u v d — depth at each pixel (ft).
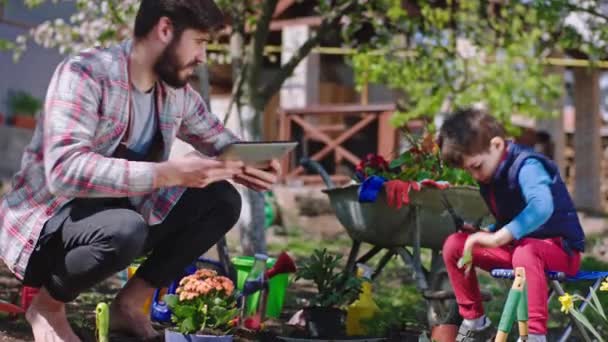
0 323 13.04
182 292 12.00
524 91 28.04
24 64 49.70
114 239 10.50
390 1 24.06
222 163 10.66
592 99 40.83
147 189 10.25
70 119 10.36
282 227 32.17
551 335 14.64
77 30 27.63
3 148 46.73
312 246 28.71
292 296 18.10
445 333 12.88
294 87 41.78
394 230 14.98
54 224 10.80
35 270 11.02
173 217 12.05
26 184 10.91
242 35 23.02
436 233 14.87
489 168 12.30
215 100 45.47
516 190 12.15
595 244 29.81
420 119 34.50
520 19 26.73
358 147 40.14
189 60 10.91
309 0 42.09
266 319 15.16
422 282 14.62
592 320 15.49
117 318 12.26
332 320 13.80
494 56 29.76
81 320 13.80
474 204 14.69
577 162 41.06
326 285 14.11
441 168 15.17
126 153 11.38
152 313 14.25
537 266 11.78
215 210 12.15
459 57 28.09
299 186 38.06
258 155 11.07
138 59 11.02
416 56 27.22
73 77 10.54
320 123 42.88
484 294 13.06
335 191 15.67
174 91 11.61
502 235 11.69
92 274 10.66
